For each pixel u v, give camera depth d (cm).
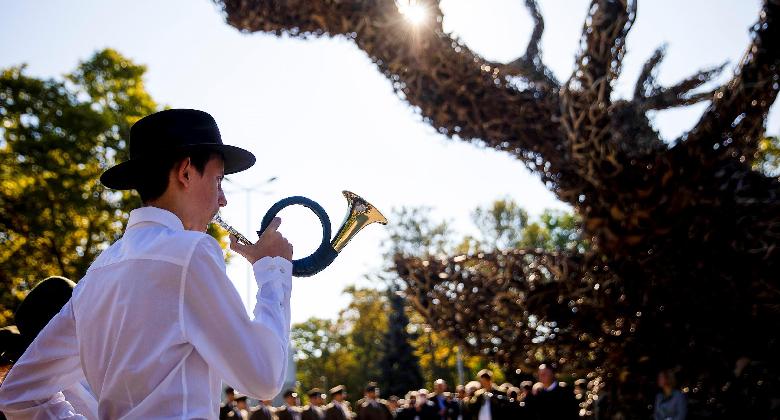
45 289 281
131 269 170
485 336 959
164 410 163
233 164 204
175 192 186
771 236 783
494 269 955
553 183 839
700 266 819
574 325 916
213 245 173
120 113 2102
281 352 173
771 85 716
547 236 4450
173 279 167
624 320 898
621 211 786
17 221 1944
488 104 821
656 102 873
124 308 168
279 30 863
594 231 820
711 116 739
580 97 737
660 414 874
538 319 937
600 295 883
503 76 827
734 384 884
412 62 818
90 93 2123
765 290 805
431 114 843
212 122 194
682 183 763
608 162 756
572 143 762
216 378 176
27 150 1947
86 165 1998
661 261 824
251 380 167
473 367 3628
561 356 975
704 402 913
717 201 784
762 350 850
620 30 708
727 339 856
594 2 714
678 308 855
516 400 1140
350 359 5722
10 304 1977
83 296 181
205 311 167
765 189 803
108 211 2016
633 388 933
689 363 887
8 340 276
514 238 4294
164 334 165
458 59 810
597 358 955
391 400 1814
